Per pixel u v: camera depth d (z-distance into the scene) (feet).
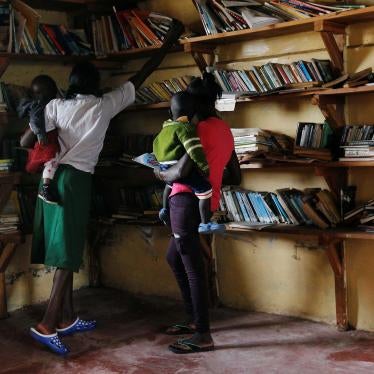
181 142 11.16
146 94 14.78
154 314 14.49
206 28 13.26
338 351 11.66
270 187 13.80
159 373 11.03
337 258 12.50
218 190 11.69
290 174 13.48
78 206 12.39
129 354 12.00
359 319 12.72
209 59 14.35
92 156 12.62
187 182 11.40
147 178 15.83
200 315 11.92
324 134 12.23
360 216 12.13
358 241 12.55
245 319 13.78
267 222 13.29
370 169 12.32
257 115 13.82
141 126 16.02
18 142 14.51
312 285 13.35
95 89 12.67
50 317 12.29
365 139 11.73
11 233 13.80
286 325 13.21
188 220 11.53
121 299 15.80
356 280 12.66
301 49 13.02
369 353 11.50
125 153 15.11
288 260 13.65
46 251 12.45
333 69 12.36
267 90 12.91
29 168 12.45
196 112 11.69
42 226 12.69
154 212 14.89
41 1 15.06
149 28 14.28
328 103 12.03
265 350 11.85
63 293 12.46
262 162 12.46
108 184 16.44
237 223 13.33
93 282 17.03
